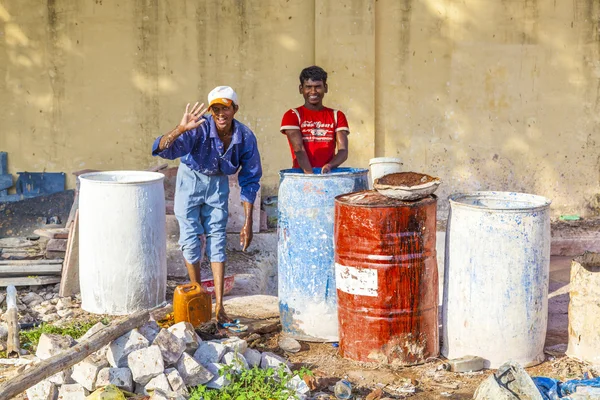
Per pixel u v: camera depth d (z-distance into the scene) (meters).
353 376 5.27
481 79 9.93
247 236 6.26
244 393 4.66
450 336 5.53
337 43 9.59
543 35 9.92
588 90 10.05
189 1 9.55
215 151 5.89
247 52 9.64
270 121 9.76
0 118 9.66
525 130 10.05
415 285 5.36
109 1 9.52
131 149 9.74
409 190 5.20
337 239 5.48
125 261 6.47
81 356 4.61
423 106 9.93
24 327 6.27
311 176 5.75
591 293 5.43
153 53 9.60
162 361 4.73
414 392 5.02
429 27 9.80
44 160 9.73
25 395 4.93
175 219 8.02
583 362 5.47
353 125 9.72
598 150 10.14
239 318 6.39
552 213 10.22
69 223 8.13
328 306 5.86
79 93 9.65
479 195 5.78
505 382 4.80
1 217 9.27
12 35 9.54
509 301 5.30
